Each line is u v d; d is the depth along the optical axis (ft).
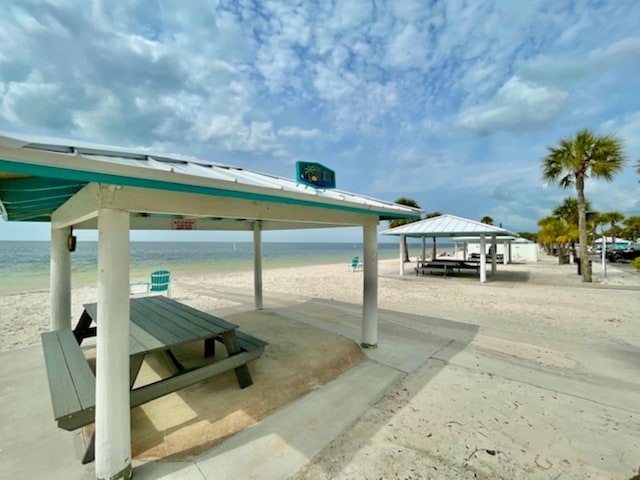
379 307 24.27
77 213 7.84
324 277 46.98
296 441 7.80
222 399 9.52
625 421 8.63
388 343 15.34
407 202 88.69
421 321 19.83
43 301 27.61
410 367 12.39
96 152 5.15
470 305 25.17
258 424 8.53
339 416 8.91
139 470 6.81
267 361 12.21
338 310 22.80
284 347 13.74
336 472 6.72
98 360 6.25
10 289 35.19
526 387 10.69
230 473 6.72
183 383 8.52
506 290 33.17
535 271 54.24
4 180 5.81
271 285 37.83
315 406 9.46
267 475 6.64
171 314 12.42
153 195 6.63
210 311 22.26
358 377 11.48
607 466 6.84
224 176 6.47
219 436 7.98
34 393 10.40
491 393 10.25
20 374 11.89
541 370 12.14
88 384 7.88
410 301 26.96
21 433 8.21
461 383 10.99
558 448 7.48
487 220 123.34
